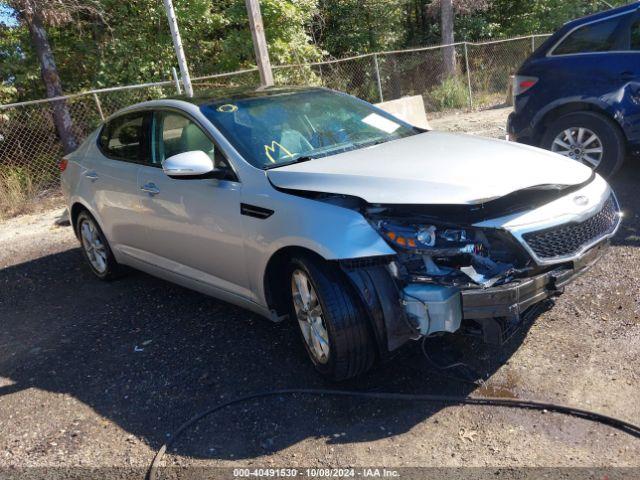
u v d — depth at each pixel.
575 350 3.47
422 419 3.06
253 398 3.41
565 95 6.23
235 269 3.85
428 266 3.03
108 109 12.66
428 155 3.64
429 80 18.38
